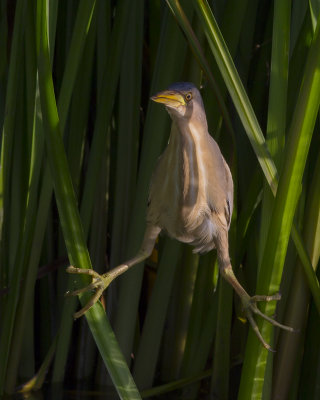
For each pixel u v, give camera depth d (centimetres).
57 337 610
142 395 607
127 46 607
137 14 606
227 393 609
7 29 609
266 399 592
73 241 585
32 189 596
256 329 586
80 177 617
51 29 588
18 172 605
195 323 611
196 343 611
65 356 611
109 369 585
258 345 586
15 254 607
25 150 604
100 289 586
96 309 586
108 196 617
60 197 584
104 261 617
